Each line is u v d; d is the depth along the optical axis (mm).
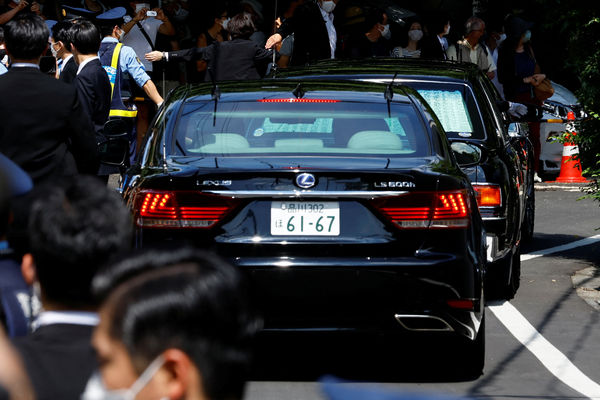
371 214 13414
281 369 15164
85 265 5688
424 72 20594
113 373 4117
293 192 13273
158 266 4215
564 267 24234
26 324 7168
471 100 20016
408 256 13406
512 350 16406
